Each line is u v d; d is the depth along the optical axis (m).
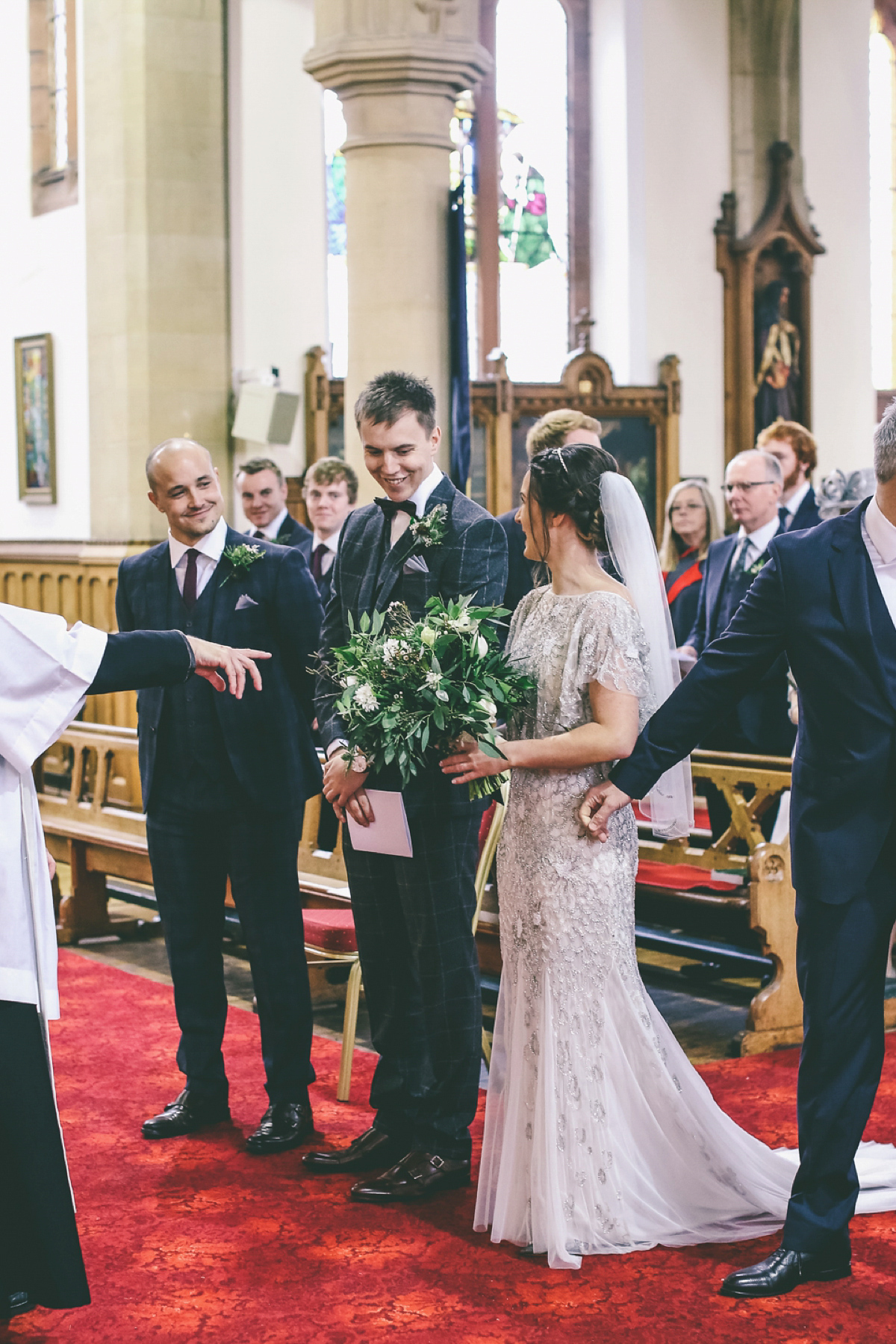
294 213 10.18
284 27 10.06
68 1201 2.69
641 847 5.21
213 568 3.90
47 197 10.81
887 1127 3.77
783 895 4.60
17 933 2.71
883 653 2.83
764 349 11.45
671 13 11.09
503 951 3.21
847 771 2.85
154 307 9.82
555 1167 3.04
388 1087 3.61
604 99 11.30
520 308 11.62
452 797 3.38
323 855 5.23
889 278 13.13
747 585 5.51
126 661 2.82
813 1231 2.89
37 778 6.95
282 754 3.83
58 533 10.80
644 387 11.02
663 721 3.05
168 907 3.94
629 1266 3.03
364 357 7.99
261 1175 3.60
